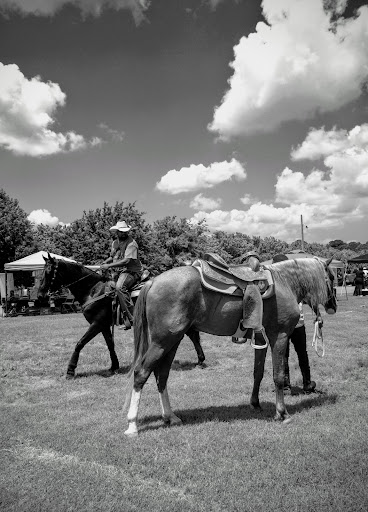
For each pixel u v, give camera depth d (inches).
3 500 125.0
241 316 194.5
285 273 216.7
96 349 396.2
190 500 124.8
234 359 349.4
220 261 194.2
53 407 224.1
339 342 414.6
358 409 206.2
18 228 1492.4
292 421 191.2
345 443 161.3
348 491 126.0
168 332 181.5
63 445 166.9
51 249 1502.2
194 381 273.6
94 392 255.1
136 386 181.9
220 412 208.2
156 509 119.8
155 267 1170.6
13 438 176.4
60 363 340.5
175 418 192.7
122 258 291.7
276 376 196.4
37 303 914.1
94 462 151.9
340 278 1402.6
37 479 139.1
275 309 198.1
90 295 301.1
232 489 129.6
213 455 154.3
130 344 421.7
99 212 1330.0
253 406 212.4
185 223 1382.9
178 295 182.2
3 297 926.4
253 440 167.3
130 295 291.4
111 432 180.5
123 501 124.3
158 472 142.1
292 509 117.8
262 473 139.5
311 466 143.2
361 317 639.8
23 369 320.2
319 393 241.9
